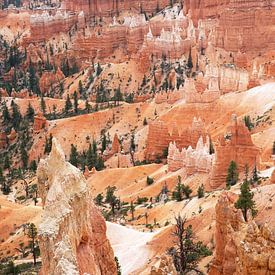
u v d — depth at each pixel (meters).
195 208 90.00
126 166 149.88
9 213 108.81
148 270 68.44
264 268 37.62
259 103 154.00
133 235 86.75
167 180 119.81
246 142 105.94
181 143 145.38
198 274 55.62
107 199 115.81
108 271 46.22
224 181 106.75
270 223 55.72
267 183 80.12
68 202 39.72
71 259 33.91
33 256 86.56
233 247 47.31
